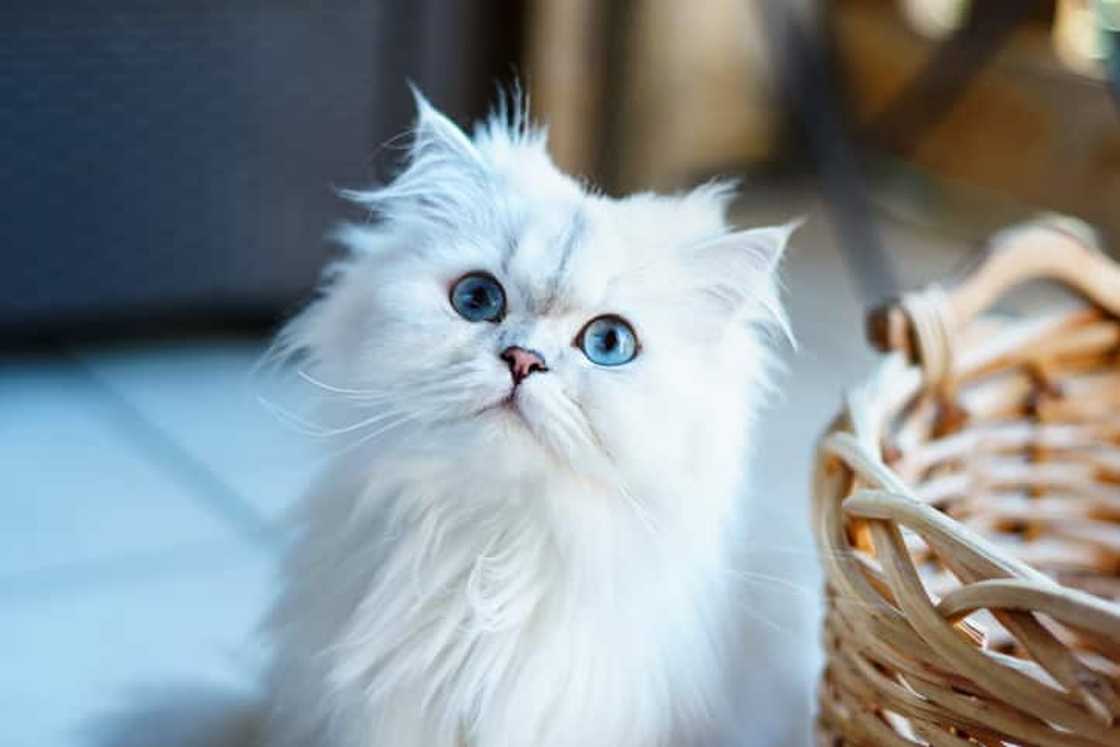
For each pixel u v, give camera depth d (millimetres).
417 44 1161
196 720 894
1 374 1174
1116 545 915
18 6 1070
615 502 752
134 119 1115
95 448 1103
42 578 986
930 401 892
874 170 1586
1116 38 1089
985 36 1440
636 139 1417
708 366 773
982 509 909
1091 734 680
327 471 797
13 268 1123
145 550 1015
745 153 1586
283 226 1170
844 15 1599
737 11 1499
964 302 907
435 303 754
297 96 1144
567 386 738
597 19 1314
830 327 1332
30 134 1098
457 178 783
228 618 968
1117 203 1418
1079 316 943
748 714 824
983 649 703
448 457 749
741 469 790
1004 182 1520
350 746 780
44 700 901
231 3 1110
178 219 1146
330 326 793
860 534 760
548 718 762
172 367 1199
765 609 839
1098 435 933
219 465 1098
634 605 766
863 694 757
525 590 756
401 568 764
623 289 753
